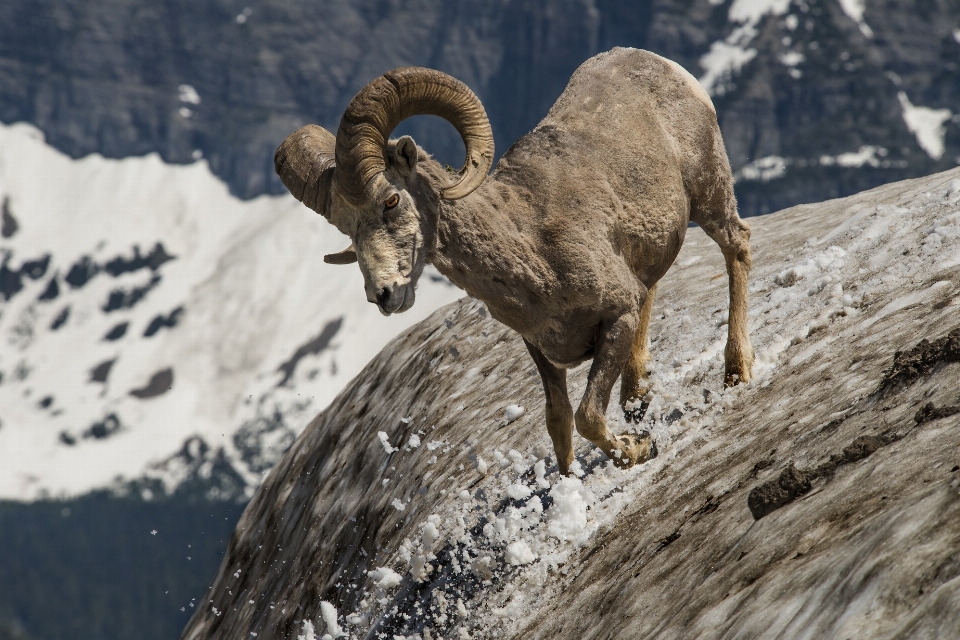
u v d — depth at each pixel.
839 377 20.31
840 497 14.87
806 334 24.89
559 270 21.94
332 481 43.72
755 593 14.05
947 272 22.44
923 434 14.93
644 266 24.17
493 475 29.78
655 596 16.88
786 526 15.24
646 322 25.86
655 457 23.62
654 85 24.94
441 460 34.53
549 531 23.23
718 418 23.23
